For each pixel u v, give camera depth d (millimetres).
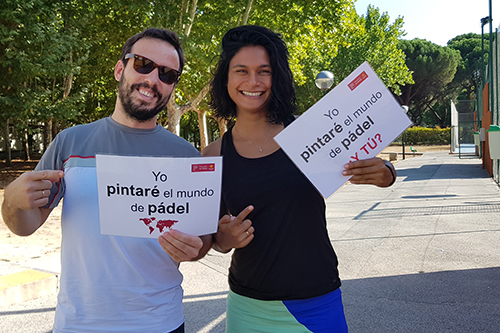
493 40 16656
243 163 2004
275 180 1912
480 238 6766
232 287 2045
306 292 1874
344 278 5168
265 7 16344
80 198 1786
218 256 6473
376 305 4277
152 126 1998
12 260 5922
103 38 16984
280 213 1897
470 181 14391
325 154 1842
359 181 1854
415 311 4086
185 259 1687
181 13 14609
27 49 13602
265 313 1918
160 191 1651
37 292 4777
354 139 1850
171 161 1646
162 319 1801
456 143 36281
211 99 2262
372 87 1859
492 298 4305
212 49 14648
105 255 1750
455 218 8391
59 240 7254
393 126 1869
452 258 5770
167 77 1933
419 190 12836
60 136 1901
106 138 1902
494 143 10984
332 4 15930
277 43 2045
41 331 3896
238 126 2125
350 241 6988
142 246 1773
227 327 2088
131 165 1638
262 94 2035
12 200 1580
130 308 1745
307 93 34875
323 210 1974
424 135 50219
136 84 1890
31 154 41094
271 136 2057
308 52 30531
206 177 1680
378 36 35125
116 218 1659
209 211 1697
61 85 20203
